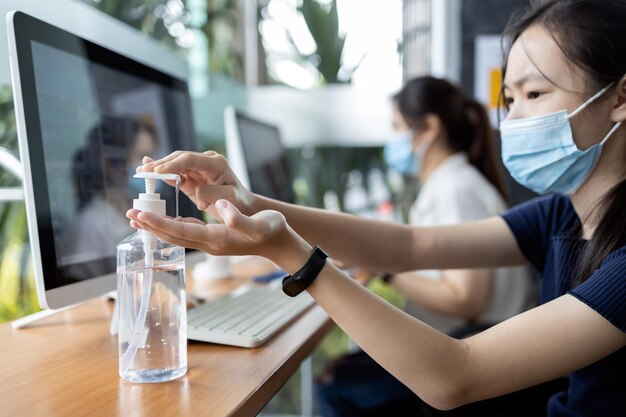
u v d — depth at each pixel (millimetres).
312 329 841
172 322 624
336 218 941
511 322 621
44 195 747
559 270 875
